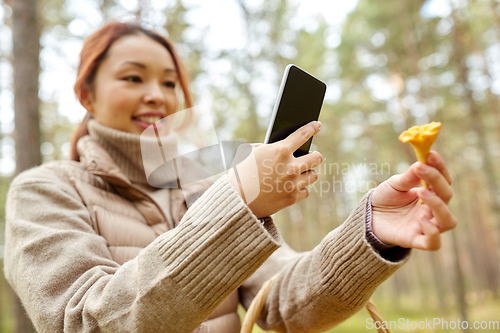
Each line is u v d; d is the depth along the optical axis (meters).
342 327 9.91
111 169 0.91
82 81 1.01
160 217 0.93
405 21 8.47
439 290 12.87
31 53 3.35
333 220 12.05
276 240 0.62
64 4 5.66
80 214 0.80
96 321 0.59
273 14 9.10
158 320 0.57
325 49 10.13
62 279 0.66
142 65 0.99
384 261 0.67
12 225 0.76
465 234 18.91
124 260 0.82
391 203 0.68
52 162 0.95
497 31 7.48
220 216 0.59
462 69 7.95
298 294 0.85
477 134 7.95
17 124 3.22
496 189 7.89
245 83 8.72
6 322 11.25
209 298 0.58
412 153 8.09
